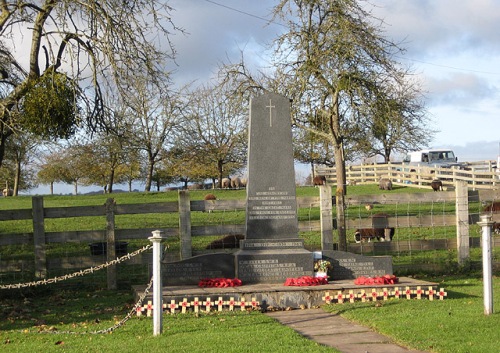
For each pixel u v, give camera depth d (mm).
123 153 55750
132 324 11828
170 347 9672
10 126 17547
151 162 56812
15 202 43031
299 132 43844
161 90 19438
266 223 15430
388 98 36531
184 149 59188
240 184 60938
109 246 17125
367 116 35594
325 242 18031
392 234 22016
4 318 13180
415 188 48375
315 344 9688
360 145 51844
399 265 18562
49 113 17406
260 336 10352
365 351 9383
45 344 10352
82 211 17141
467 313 11734
